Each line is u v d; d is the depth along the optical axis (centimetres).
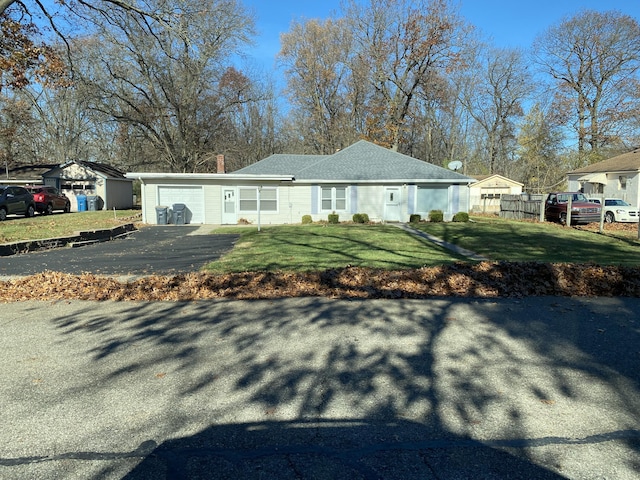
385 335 497
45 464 256
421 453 269
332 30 4331
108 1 1089
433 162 4800
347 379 379
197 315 578
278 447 276
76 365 408
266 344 468
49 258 1076
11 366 405
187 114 3350
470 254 1160
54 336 493
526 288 717
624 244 1414
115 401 337
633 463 258
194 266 943
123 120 3238
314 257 1027
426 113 4506
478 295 688
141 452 270
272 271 827
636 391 356
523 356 434
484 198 3572
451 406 330
